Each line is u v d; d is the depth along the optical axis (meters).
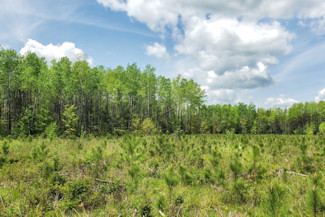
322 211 2.71
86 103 33.50
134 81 33.56
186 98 36.28
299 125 65.81
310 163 5.96
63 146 10.09
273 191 2.85
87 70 27.94
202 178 5.17
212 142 11.25
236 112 56.16
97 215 3.49
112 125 30.73
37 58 29.78
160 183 5.23
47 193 3.82
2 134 21.84
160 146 8.34
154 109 44.72
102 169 5.73
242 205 3.85
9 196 3.93
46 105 31.98
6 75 24.98
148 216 3.24
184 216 3.32
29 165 5.94
